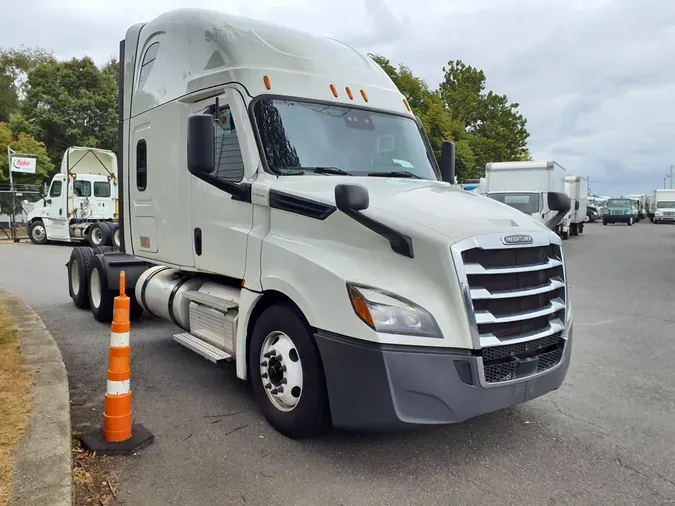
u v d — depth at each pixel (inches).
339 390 142.5
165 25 227.9
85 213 821.9
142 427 165.5
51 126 1409.9
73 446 154.3
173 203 221.1
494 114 1873.8
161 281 247.4
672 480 143.6
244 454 153.9
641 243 976.3
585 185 1279.5
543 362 155.7
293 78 193.2
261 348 170.7
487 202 173.9
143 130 241.3
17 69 2018.9
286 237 166.2
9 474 123.9
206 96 201.3
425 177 209.5
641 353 264.2
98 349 259.0
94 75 1432.1
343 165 190.4
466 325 137.3
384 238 144.6
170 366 234.1
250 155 179.0
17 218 1116.5
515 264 148.1
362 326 136.7
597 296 423.2
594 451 159.6
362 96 207.9
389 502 131.1
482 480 142.2
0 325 259.4
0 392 172.1
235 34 193.5
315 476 142.6
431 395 135.7
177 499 130.6
